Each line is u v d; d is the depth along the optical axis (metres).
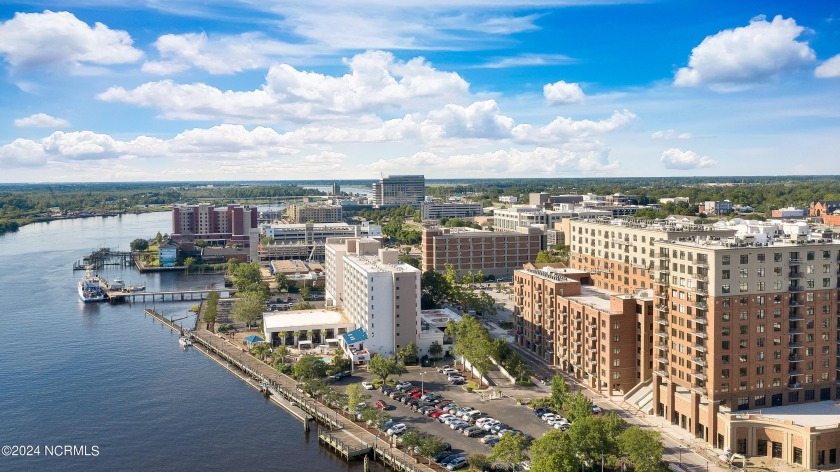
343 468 175.50
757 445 170.25
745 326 178.25
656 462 152.62
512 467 162.00
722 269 175.62
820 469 161.38
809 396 186.38
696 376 181.75
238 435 196.75
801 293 182.75
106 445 190.00
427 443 169.00
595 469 160.50
